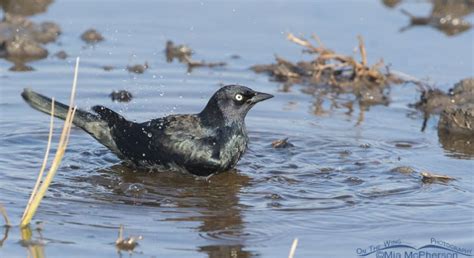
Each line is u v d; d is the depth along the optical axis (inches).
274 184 495.5
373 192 482.3
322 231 428.8
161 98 632.4
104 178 499.2
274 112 623.2
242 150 515.8
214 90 654.5
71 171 506.3
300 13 842.2
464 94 648.4
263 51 745.0
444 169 523.8
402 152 555.2
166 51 733.3
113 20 808.3
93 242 407.2
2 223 423.2
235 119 510.6
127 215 441.4
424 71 703.7
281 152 549.3
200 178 508.1
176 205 459.2
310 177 507.2
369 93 668.1
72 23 796.6
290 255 376.5
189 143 504.1
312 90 676.1
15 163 512.4
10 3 834.8
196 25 802.8
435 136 591.5
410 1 885.8
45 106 517.3
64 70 682.2
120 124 516.7
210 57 727.7
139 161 515.8
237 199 469.7
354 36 780.6
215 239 415.2
